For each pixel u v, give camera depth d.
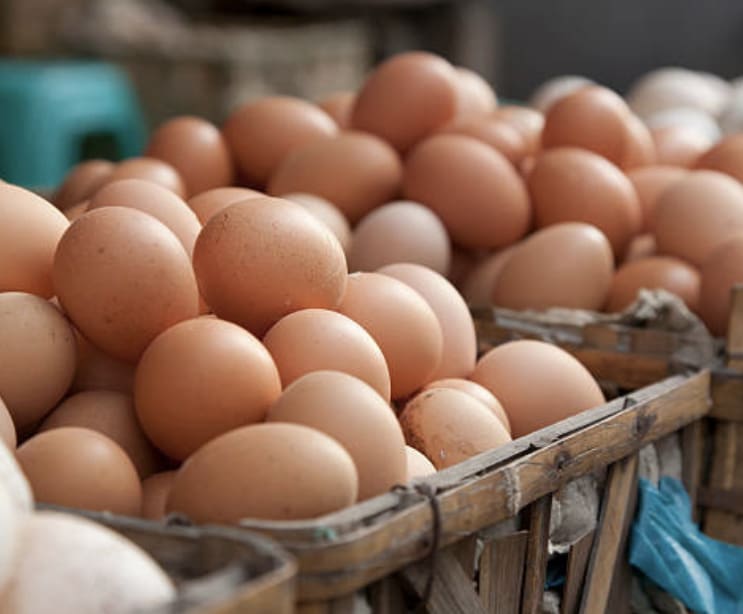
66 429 0.69
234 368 0.70
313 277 0.75
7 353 0.72
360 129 0.99
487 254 0.96
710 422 0.87
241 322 0.75
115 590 0.60
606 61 2.51
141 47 1.70
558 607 0.77
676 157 1.08
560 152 0.97
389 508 0.67
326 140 0.97
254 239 0.74
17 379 0.72
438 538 0.68
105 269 0.72
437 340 0.78
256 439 0.66
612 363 0.88
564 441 0.74
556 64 2.54
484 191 0.93
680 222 0.95
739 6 2.41
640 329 0.88
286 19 2.00
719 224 0.94
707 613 0.80
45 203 0.77
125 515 0.69
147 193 0.80
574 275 0.91
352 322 0.74
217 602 0.58
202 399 0.70
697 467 0.86
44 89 1.55
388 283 0.78
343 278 0.76
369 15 2.08
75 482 0.68
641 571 0.81
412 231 0.92
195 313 0.74
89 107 1.61
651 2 2.46
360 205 0.96
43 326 0.73
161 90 1.69
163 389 0.70
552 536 0.77
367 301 0.77
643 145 1.03
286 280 0.74
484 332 0.90
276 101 1.01
